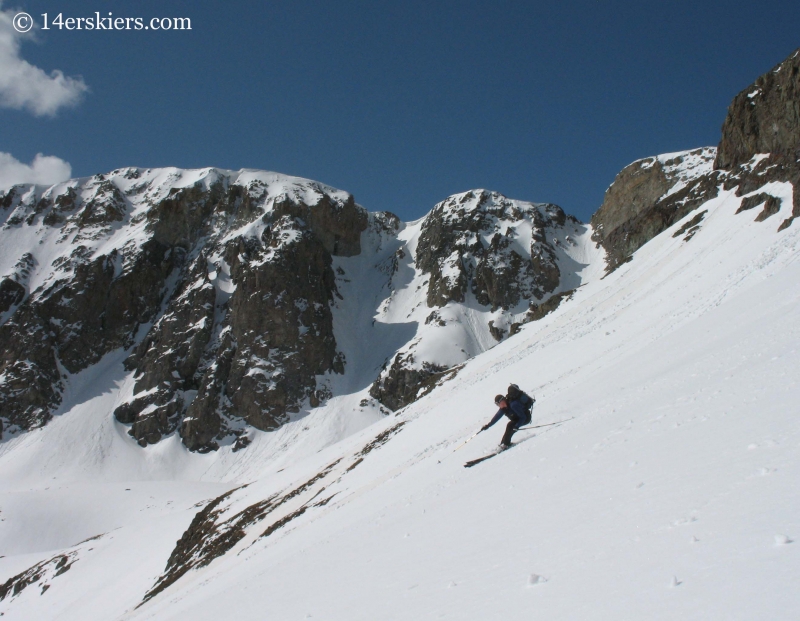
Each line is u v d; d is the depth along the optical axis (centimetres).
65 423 13288
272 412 13312
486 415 3481
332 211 18538
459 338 13812
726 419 800
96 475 12144
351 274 18238
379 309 16725
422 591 610
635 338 3862
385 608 603
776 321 1543
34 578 6975
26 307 15150
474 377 6662
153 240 17000
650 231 11619
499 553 637
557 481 858
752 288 2711
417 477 1994
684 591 374
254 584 1246
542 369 4803
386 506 1625
